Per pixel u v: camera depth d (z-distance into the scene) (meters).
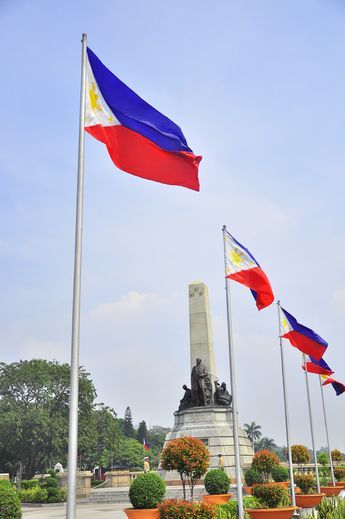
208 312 46.16
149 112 14.70
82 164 13.23
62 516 29.08
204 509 17.22
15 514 16.06
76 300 12.03
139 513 20.14
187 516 16.92
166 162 14.53
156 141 14.53
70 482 10.86
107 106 14.27
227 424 41.78
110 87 14.42
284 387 25.75
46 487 42.22
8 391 69.81
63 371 72.94
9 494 16.14
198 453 23.09
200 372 42.66
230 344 20.17
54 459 73.88
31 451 69.12
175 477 39.22
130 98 14.59
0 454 70.88
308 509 24.52
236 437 19.00
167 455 23.16
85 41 14.33
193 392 42.69
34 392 69.94
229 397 43.28
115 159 14.16
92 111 14.05
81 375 75.56
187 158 14.70
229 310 20.56
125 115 14.41
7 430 65.56
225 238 21.06
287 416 25.08
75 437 11.14
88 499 39.28
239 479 18.48
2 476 34.84
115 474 50.59
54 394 71.62
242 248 20.75
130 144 14.32
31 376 69.62
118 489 43.69
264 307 20.14
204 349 44.28
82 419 73.50
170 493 33.91
